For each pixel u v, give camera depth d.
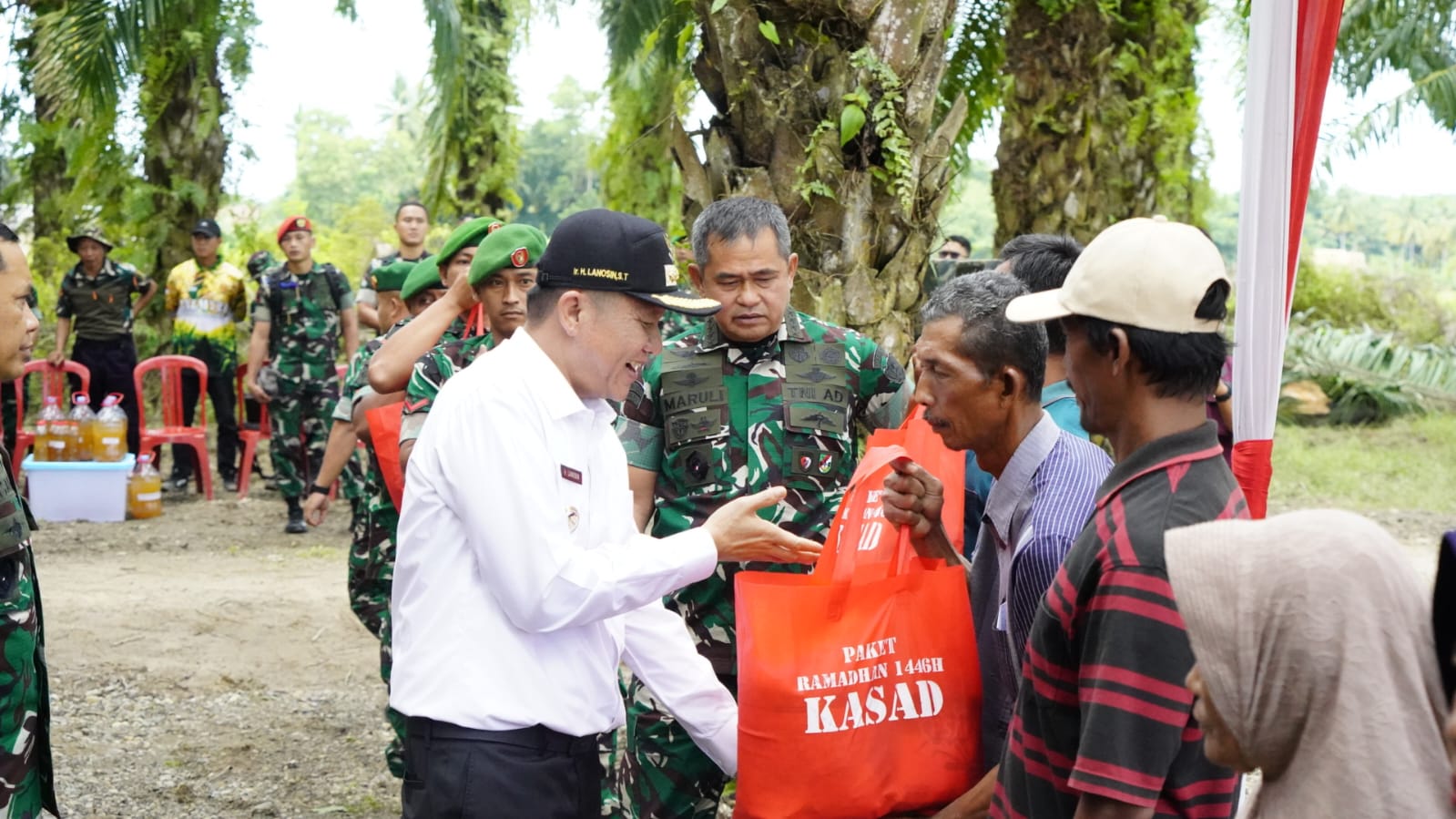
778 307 3.22
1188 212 7.36
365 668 6.29
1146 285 1.91
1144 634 1.79
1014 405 2.41
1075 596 1.91
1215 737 1.49
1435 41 9.82
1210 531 1.45
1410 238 45.72
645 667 2.86
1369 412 16.42
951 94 8.29
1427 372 16.62
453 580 2.44
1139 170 7.21
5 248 2.93
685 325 4.23
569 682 2.47
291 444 9.37
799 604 2.49
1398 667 1.34
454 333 4.31
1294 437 15.12
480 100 14.17
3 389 10.57
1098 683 1.81
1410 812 1.31
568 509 2.47
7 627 2.72
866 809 2.47
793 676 2.47
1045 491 2.38
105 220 12.52
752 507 2.64
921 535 2.67
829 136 4.05
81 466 9.59
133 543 8.88
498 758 2.40
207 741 5.25
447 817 2.40
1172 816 1.88
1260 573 1.40
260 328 9.38
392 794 4.72
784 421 3.24
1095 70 7.14
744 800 2.51
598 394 2.54
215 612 7.02
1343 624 1.35
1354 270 20.94
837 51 4.07
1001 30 8.07
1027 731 2.04
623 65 10.20
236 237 13.65
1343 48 9.55
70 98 9.41
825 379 3.29
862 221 4.11
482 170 14.41
